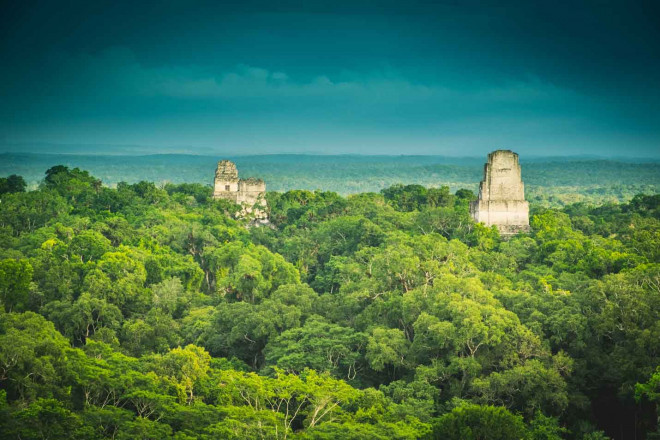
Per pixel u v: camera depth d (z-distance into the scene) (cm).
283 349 18775
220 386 16288
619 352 16725
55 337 17350
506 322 17362
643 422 16225
